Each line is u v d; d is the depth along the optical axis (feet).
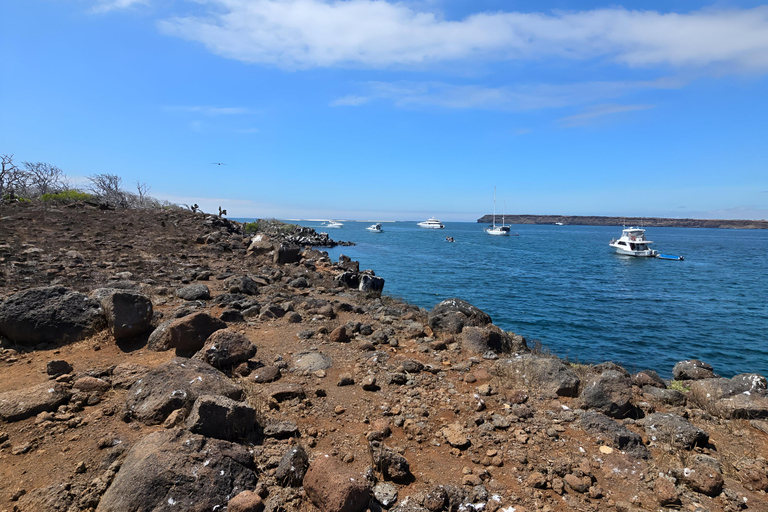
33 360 18.71
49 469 11.35
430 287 104.06
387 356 22.27
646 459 13.48
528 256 215.92
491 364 21.65
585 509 11.12
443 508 10.85
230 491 10.70
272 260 57.72
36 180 115.14
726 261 216.74
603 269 169.27
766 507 11.37
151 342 20.75
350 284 48.73
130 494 9.87
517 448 13.88
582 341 63.77
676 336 69.05
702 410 17.40
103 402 15.14
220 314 27.27
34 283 30.17
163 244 59.21
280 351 22.24
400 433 14.73
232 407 13.07
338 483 10.48
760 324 79.36
